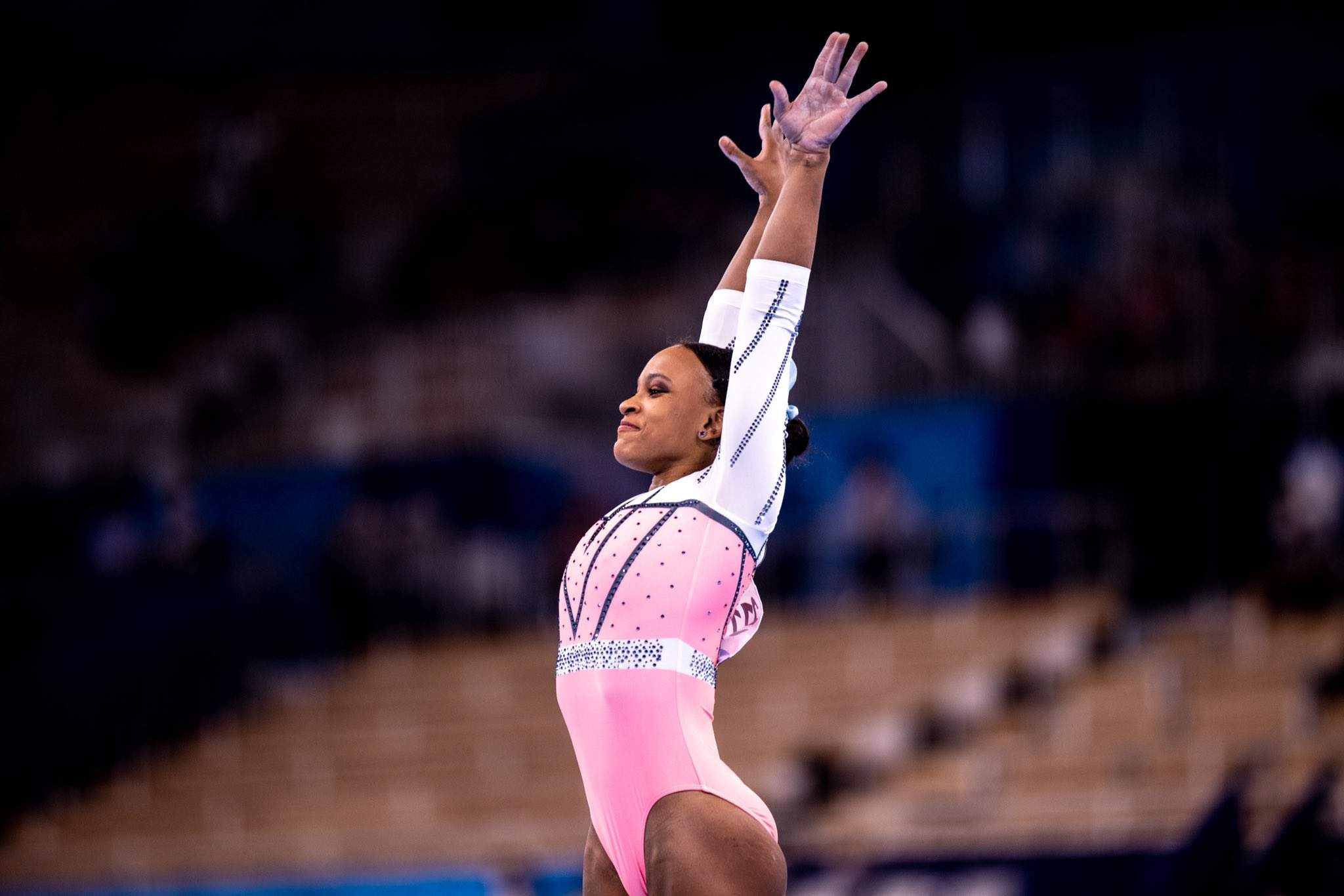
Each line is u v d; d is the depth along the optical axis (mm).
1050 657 45969
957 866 33188
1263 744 39188
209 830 46906
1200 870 29734
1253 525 48750
